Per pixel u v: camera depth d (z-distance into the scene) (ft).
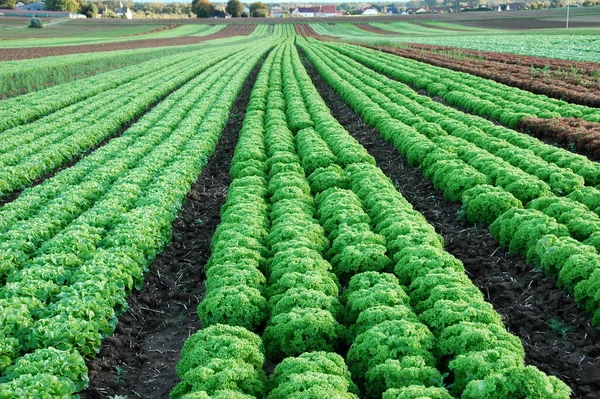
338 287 37.81
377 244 40.52
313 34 381.40
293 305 33.63
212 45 294.66
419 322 31.14
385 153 72.90
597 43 172.04
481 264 42.70
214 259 40.32
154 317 38.78
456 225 50.60
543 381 24.77
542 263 39.37
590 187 49.06
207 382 26.94
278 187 54.85
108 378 31.58
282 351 31.99
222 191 62.59
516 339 29.30
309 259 38.11
